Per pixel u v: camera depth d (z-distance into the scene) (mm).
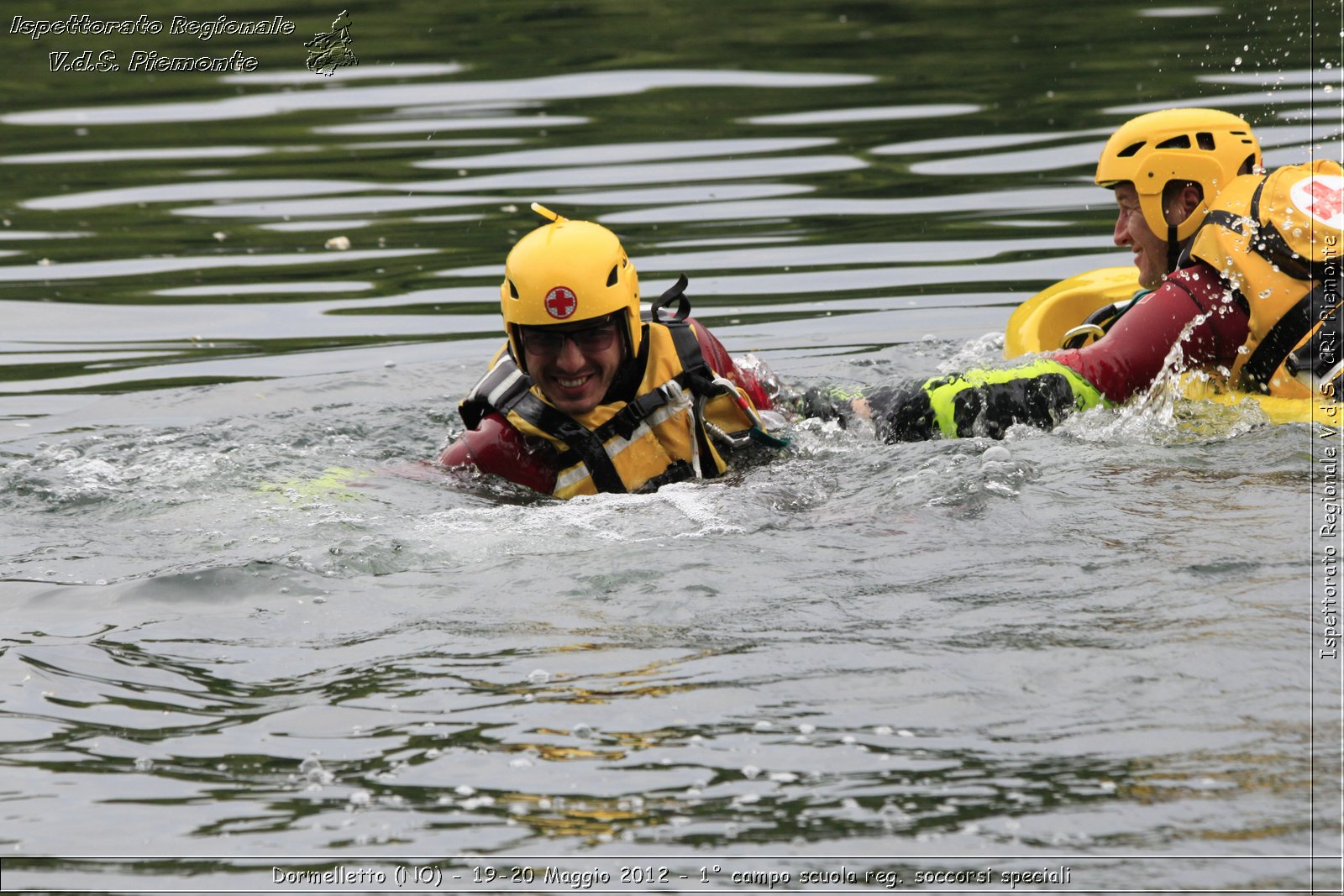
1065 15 48625
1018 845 7984
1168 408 16281
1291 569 11352
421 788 8930
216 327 24891
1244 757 8680
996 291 25453
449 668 10617
